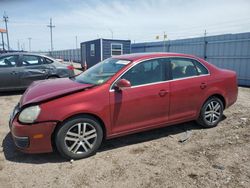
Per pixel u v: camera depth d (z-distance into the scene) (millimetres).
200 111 4711
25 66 8094
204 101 4688
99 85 3709
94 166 3404
